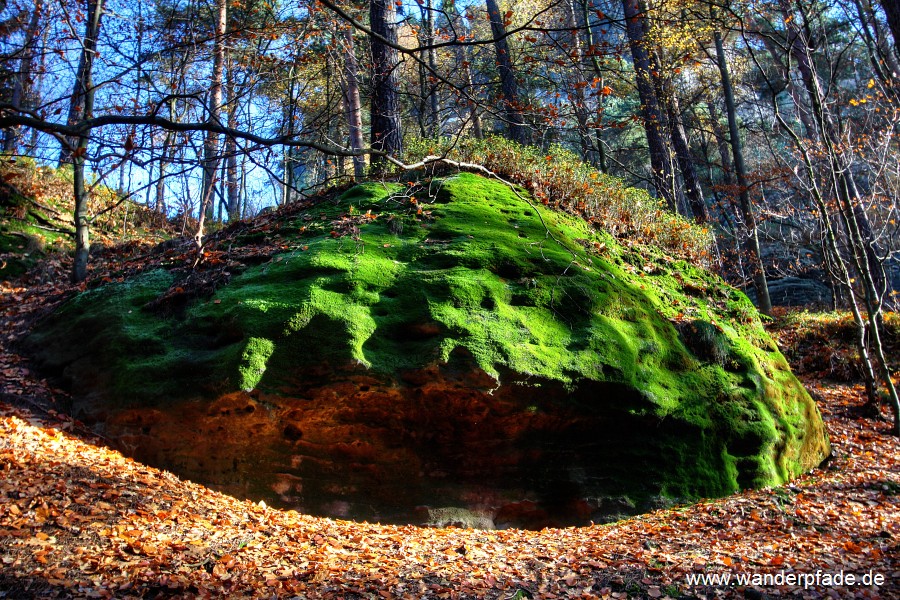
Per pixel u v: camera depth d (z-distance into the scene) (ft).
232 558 15.61
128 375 22.45
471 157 33.09
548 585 15.37
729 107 54.80
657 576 15.65
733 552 17.30
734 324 30.89
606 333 24.31
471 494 22.03
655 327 26.50
